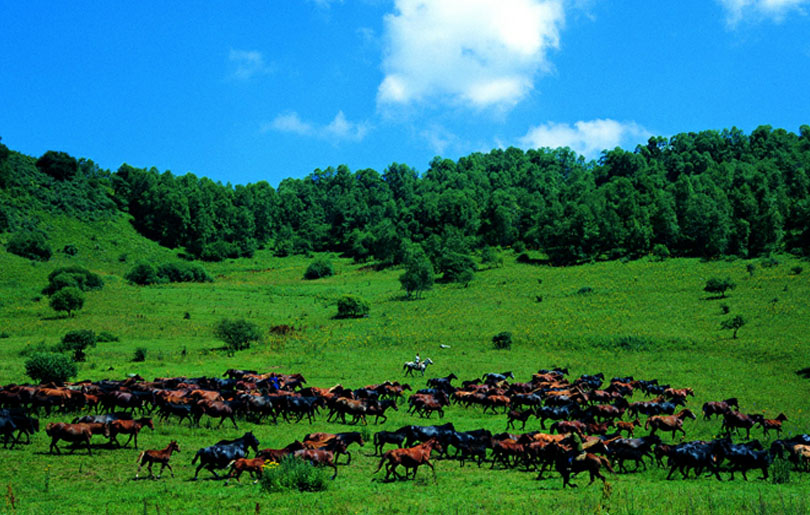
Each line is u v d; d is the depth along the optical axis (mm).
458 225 196125
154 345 66438
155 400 30375
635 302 86812
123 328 75688
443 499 16797
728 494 17391
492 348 66250
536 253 158250
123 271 144000
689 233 138250
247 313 93188
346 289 125812
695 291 90875
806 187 171375
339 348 66625
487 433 23484
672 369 53406
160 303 98062
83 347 55875
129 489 17578
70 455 21359
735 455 20812
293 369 53344
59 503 15859
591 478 19172
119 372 47469
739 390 44250
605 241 143500
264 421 30594
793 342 58250
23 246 132875
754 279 93875
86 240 162750
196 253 183500
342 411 31031
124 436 24922
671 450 21297
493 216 188750
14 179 171875
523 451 21969
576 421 27719
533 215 191875
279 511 15320
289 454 19781
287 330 78438
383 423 31609
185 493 17047
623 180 194375
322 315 94062
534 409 36188
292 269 164625
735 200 149500
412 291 116375
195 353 61188
